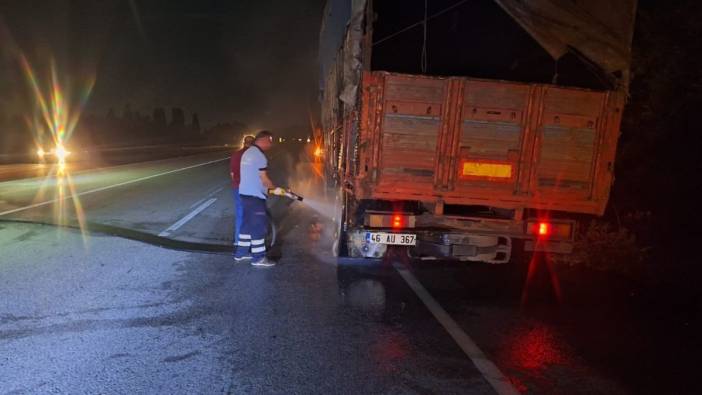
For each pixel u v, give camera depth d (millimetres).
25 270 5734
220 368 3570
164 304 4832
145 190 13438
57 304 4715
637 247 7312
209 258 6617
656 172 8539
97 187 13805
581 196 5723
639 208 8984
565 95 5578
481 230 5820
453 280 6152
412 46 6598
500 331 4539
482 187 5633
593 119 5641
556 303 5426
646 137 8531
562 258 7129
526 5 5879
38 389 3184
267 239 8109
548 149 5633
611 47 5746
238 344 3988
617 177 9133
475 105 5516
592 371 3799
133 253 6688
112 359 3637
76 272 5734
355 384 3426
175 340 4012
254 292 5320
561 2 5820
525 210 6012
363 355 3887
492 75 6742
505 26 6691
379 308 4996
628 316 5074
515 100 5543
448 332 4457
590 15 5781
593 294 5781
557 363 3914
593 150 5684
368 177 5574
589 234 7305
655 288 6039
